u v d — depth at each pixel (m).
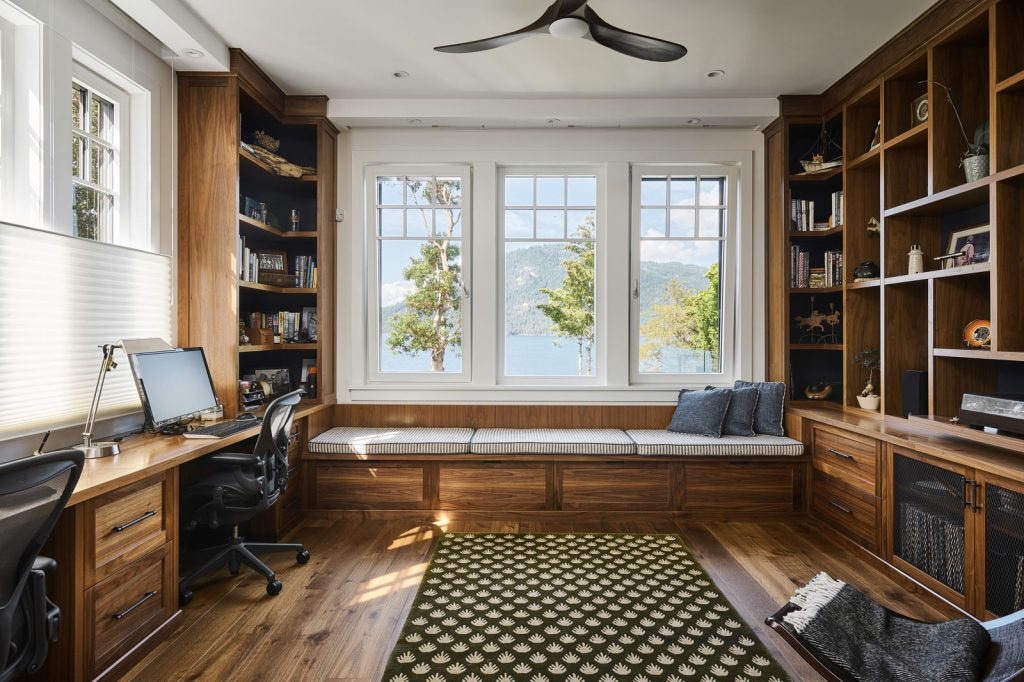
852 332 3.82
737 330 4.34
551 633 2.37
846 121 3.78
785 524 3.78
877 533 3.05
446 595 2.73
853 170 3.79
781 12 2.91
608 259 4.31
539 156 4.31
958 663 1.45
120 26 2.82
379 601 2.69
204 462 2.83
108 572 2.05
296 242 4.32
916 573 2.73
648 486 3.86
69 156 2.52
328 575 2.99
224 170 3.33
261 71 3.59
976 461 2.32
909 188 3.36
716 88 3.87
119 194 2.96
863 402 3.70
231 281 3.33
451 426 4.32
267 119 3.93
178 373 2.95
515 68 3.56
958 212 3.19
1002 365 2.90
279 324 4.10
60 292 2.48
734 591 2.78
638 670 2.10
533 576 2.95
